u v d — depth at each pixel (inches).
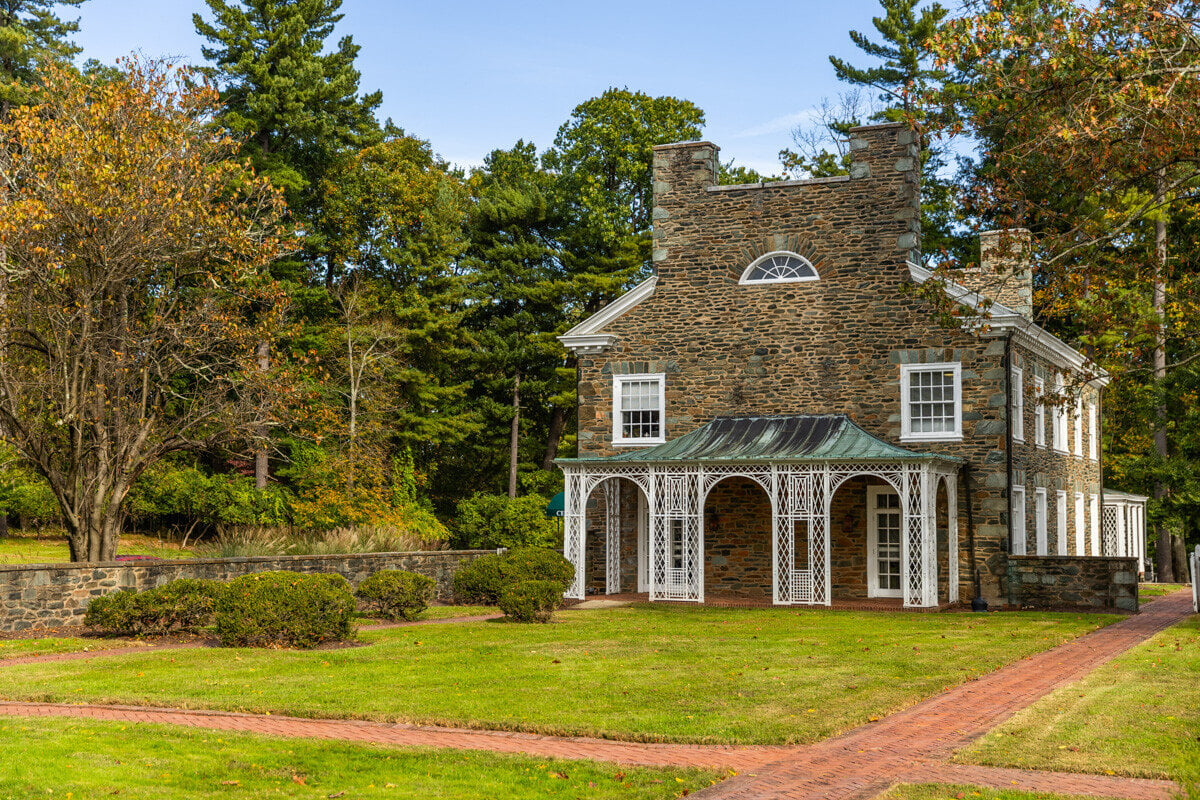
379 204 1808.6
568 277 1875.0
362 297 1739.7
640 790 326.6
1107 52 747.4
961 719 435.2
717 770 350.6
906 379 1001.5
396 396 1713.8
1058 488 1168.8
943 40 770.2
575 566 1013.2
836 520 1027.3
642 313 1093.8
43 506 1473.9
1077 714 433.1
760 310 1055.6
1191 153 782.5
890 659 593.6
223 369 1041.5
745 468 965.8
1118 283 973.2
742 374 1056.8
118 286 878.4
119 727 411.8
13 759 352.8
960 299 982.4
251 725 427.8
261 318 987.3
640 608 936.3
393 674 544.1
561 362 1883.6
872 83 1815.9
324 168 1779.0
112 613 695.1
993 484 967.0
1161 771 341.7
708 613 889.5
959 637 705.0
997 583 959.0
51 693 487.5
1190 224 1375.5
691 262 1080.8
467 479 1977.1
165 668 565.3
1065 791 322.3
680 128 1919.3
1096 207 1081.4
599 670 557.3
